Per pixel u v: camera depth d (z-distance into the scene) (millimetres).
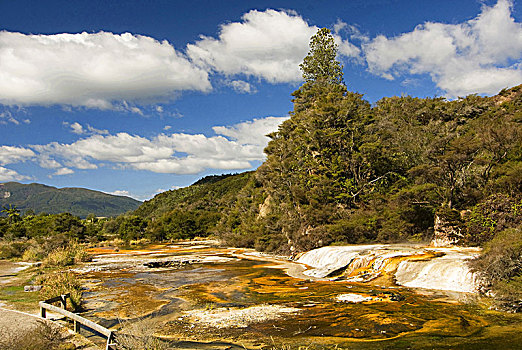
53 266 38531
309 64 105312
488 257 20688
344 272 29453
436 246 33625
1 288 24188
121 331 13781
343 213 49125
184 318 17188
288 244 49906
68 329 14195
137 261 43875
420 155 54906
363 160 56781
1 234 87812
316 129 63969
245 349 12797
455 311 16703
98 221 146750
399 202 42656
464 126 68250
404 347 12430
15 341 11781
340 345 12891
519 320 15062
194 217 99562
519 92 84188
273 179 70125
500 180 34844
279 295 21984
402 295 20266
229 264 39719
